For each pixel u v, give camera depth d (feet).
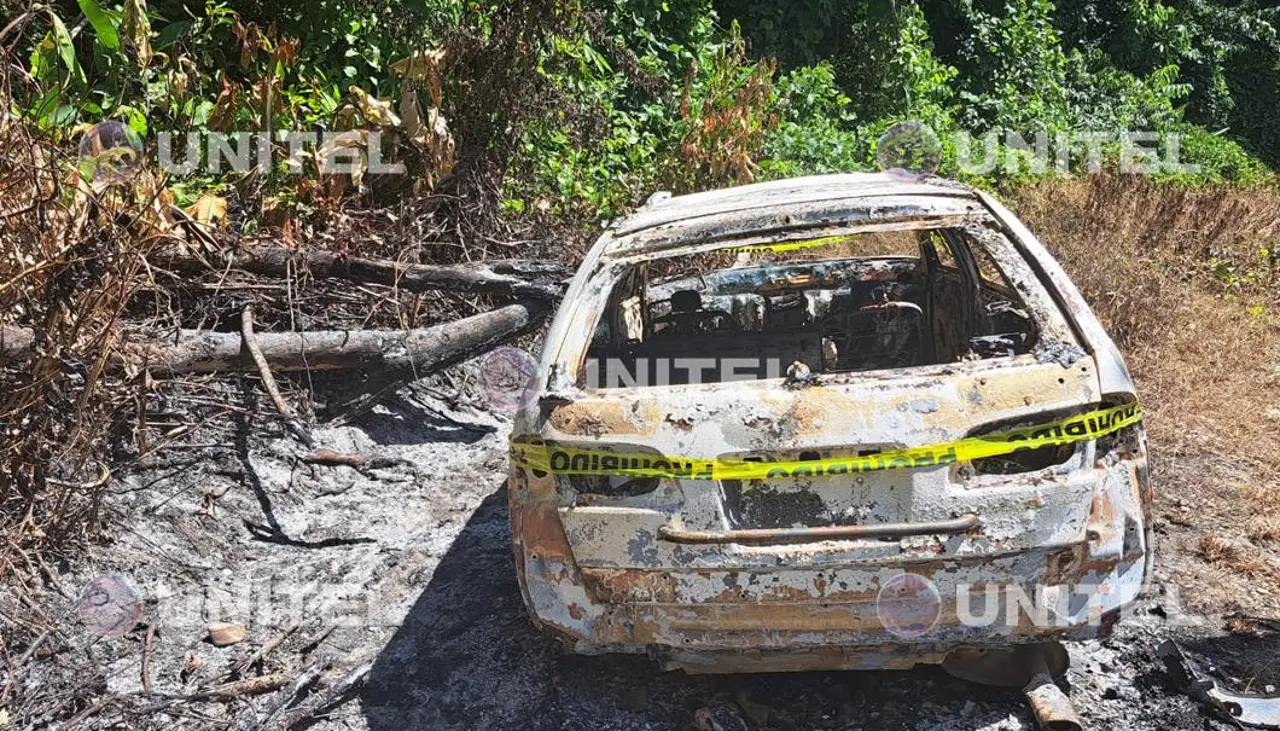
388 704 10.59
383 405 17.94
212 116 19.02
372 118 19.17
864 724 9.65
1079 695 10.00
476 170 21.25
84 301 12.57
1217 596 11.97
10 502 12.68
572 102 23.76
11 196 12.60
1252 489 14.83
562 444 9.10
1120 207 30.25
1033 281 9.88
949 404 8.66
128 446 14.51
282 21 23.45
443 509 15.12
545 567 9.37
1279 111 71.92
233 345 15.55
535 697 10.50
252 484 15.06
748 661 9.44
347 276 17.53
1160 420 17.53
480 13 23.54
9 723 10.30
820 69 37.19
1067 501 8.61
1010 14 53.16
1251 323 23.24
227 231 17.04
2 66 13.09
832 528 8.56
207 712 10.50
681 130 27.73
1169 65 60.85
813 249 20.92
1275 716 9.62
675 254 10.48
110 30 17.46
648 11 35.09
